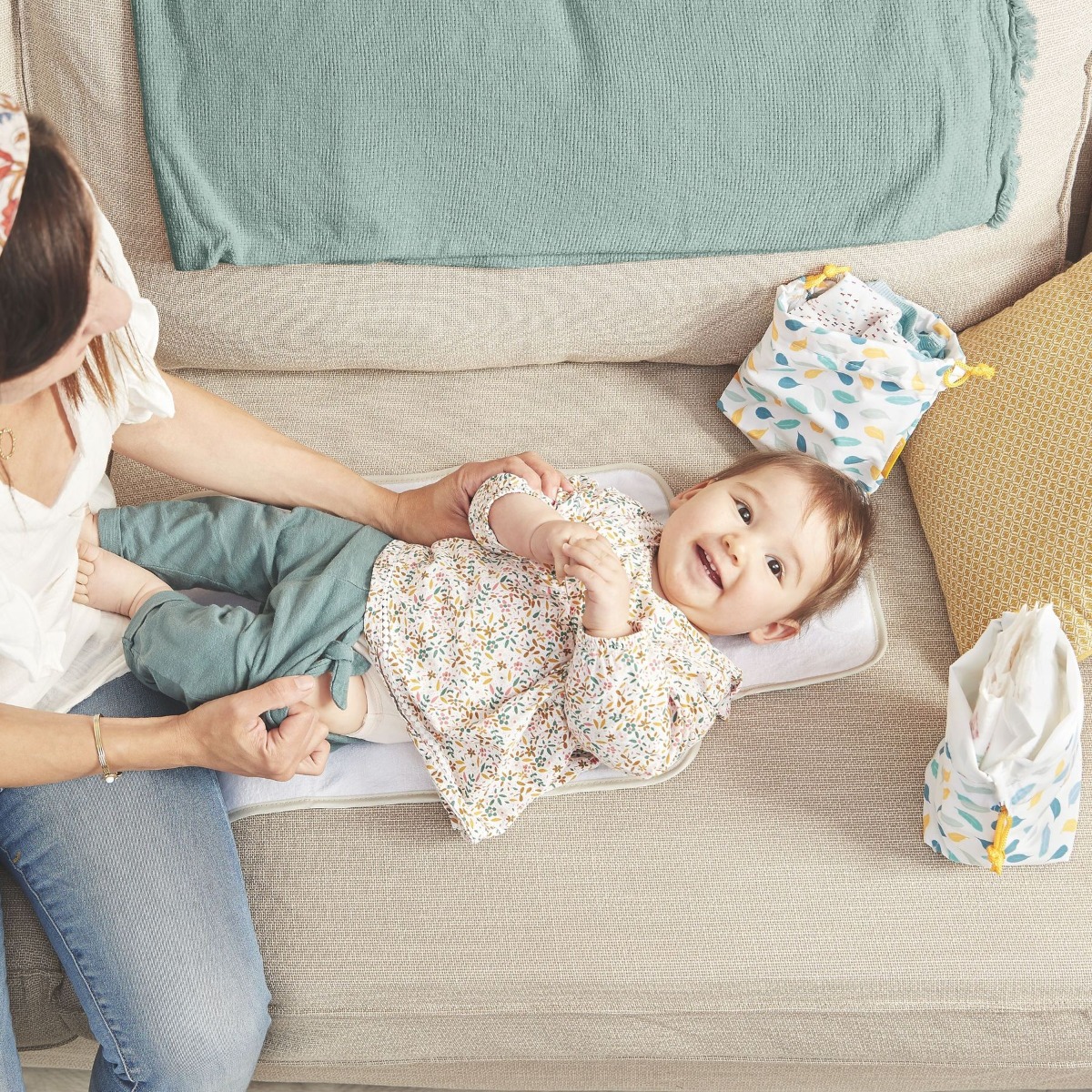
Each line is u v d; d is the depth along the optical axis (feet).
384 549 4.27
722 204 4.58
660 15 4.41
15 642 3.13
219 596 4.46
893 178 4.57
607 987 3.79
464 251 4.61
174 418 4.07
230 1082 3.71
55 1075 4.65
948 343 4.74
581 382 5.17
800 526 4.36
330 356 4.87
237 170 4.31
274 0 4.18
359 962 3.81
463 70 4.32
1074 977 3.84
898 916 3.93
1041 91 4.64
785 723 4.34
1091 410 4.27
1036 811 3.80
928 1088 4.46
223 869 3.76
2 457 3.09
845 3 4.48
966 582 4.48
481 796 3.98
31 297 2.40
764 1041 3.96
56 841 3.61
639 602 4.27
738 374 5.04
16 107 2.35
